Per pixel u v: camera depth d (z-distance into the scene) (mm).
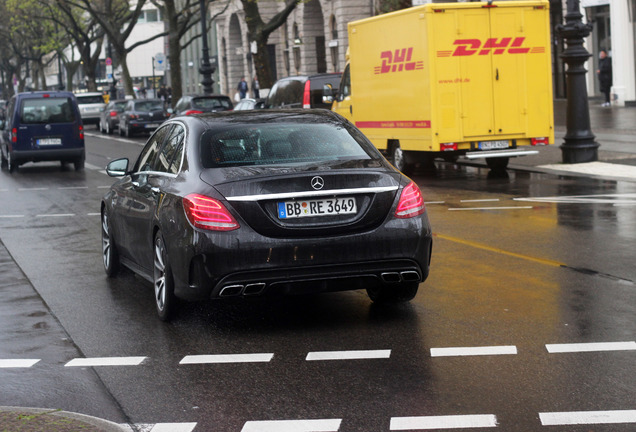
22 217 15336
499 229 11695
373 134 20234
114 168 9203
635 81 36250
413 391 5488
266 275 6832
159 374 6113
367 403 5305
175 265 7129
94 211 15773
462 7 17688
